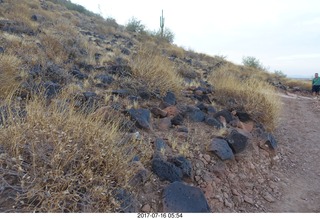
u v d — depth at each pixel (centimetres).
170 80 560
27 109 268
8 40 600
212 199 295
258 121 538
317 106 998
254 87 604
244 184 345
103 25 1577
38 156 221
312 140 575
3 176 210
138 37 1642
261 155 430
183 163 310
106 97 411
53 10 1487
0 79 348
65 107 302
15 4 1105
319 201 344
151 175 285
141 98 481
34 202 196
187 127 426
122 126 340
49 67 480
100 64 659
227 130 436
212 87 733
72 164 228
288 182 382
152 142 349
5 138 229
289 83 1955
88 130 254
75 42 800
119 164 245
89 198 210
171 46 1709
